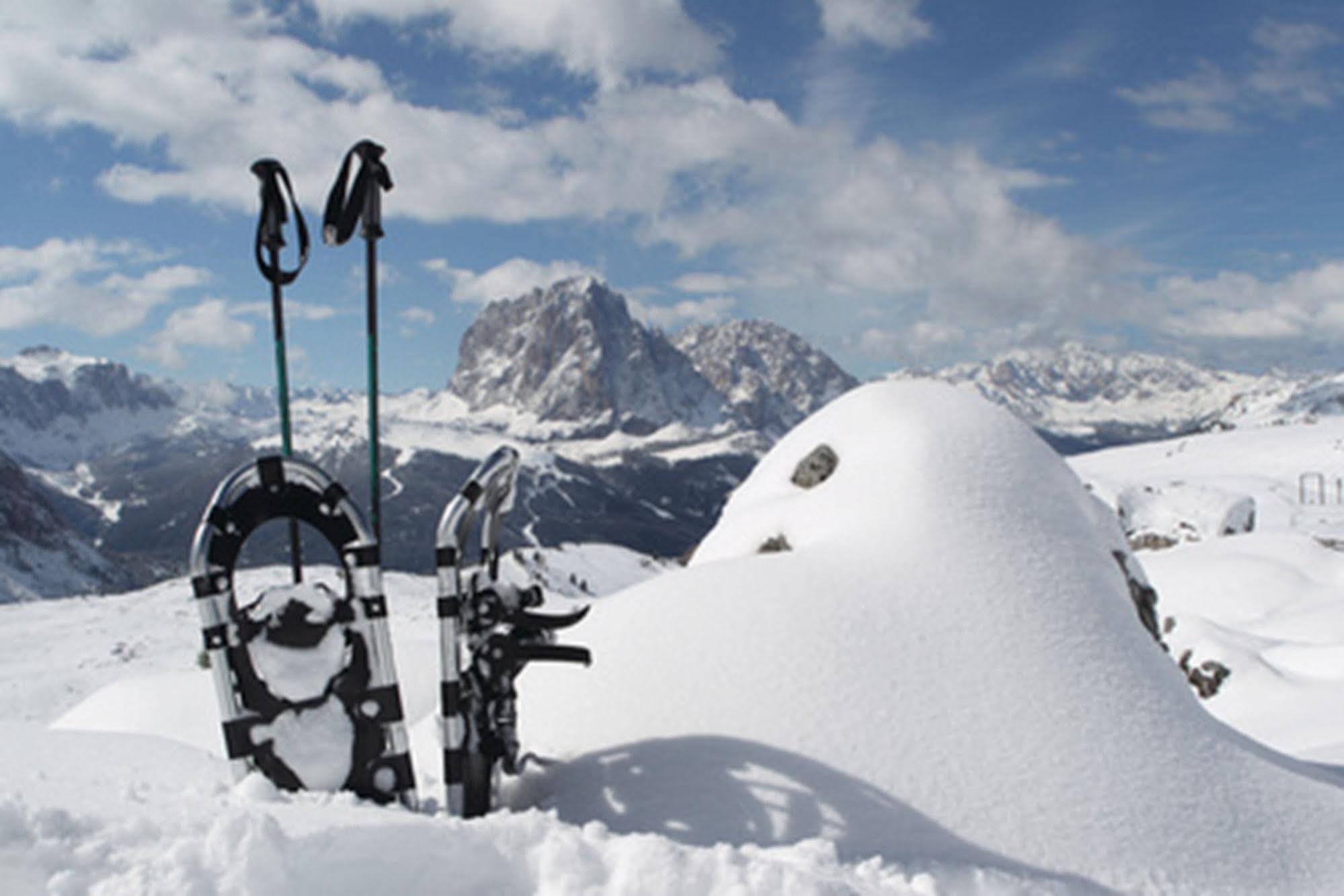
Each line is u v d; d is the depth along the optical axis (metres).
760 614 4.26
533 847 2.53
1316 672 9.86
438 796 3.85
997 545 4.64
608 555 49.34
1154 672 4.43
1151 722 4.11
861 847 3.45
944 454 5.07
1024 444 5.30
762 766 3.72
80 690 19.52
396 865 2.34
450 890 2.36
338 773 3.35
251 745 3.31
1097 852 3.54
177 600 30.25
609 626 4.49
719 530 5.73
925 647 4.14
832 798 3.61
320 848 2.26
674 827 3.57
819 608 4.26
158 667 21.16
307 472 3.43
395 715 3.42
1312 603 14.34
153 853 2.22
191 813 2.68
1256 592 15.09
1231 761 4.17
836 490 5.14
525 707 4.45
